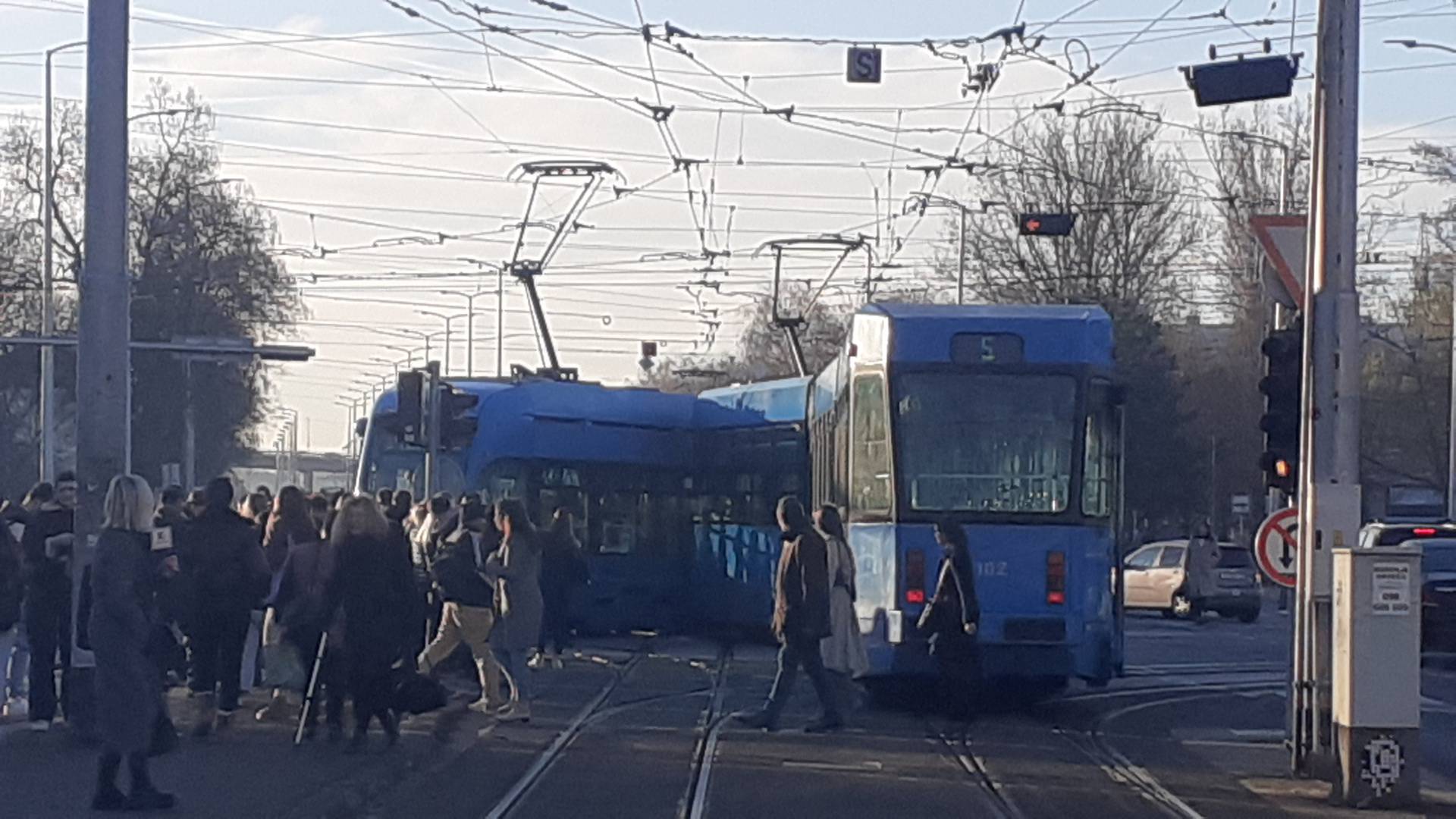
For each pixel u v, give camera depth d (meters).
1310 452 14.74
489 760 14.93
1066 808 12.91
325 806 12.32
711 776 14.07
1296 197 51.66
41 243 57.00
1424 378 56.06
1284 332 15.41
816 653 16.97
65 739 15.11
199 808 12.16
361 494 15.71
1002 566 18.02
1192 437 60.25
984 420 18.31
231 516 15.73
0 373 58.44
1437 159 40.47
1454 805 13.49
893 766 14.85
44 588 15.43
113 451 14.68
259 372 62.12
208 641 15.77
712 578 28.94
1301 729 14.80
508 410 27.70
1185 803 13.27
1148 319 54.47
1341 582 13.47
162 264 58.69
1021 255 52.22
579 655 25.62
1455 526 32.03
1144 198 51.47
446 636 17.47
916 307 19.03
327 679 15.52
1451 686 25.23
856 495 19.22
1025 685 20.53
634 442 29.39
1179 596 42.72
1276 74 18.28
